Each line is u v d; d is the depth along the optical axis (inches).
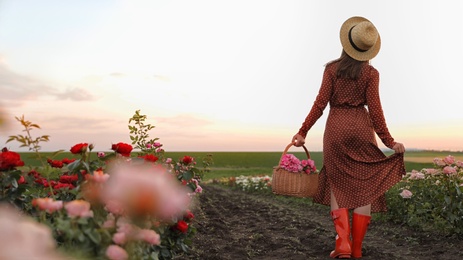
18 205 122.7
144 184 64.3
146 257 98.7
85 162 117.9
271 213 326.6
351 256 189.3
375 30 185.2
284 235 247.9
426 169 255.3
